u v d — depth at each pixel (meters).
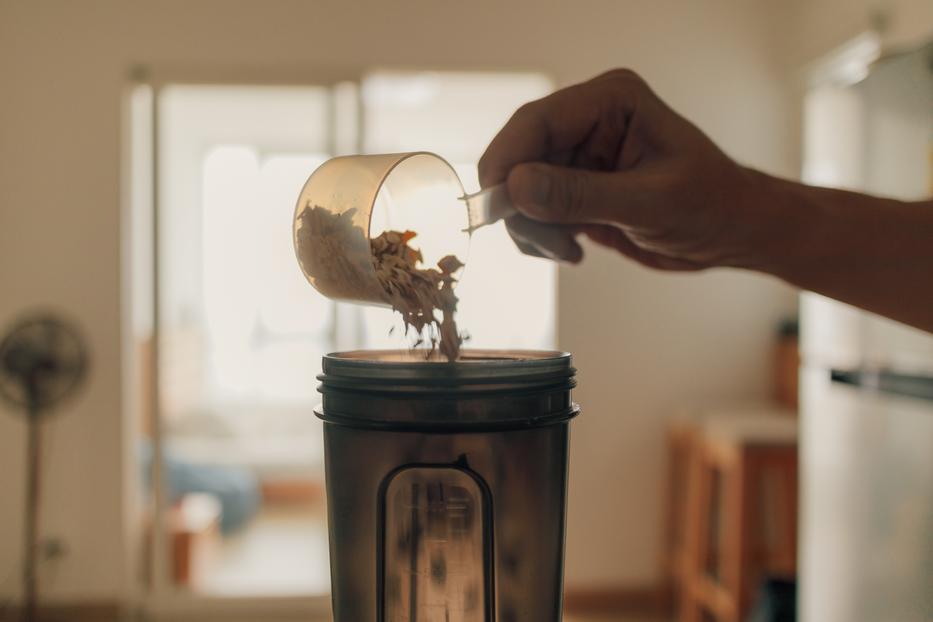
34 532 3.29
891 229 0.81
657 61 3.60
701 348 3.64
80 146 3.48
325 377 0.61
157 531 3.57
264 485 4.95
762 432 2.90
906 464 1.27
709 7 3.60
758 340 3.65
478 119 6.29
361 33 3.52
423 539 0.59
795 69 3.56
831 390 1.58
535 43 3.56
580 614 3.56
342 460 0.60
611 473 3.63
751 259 0.84
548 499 0.60
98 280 3.50
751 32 3.62
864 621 1.42
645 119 0.78
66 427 3.49
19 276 3.48
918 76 1.28
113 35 3.49
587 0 3.57
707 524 3.17
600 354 3.61
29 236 3.48
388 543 0.59
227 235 3.66
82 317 3.50
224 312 3.69
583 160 0.84
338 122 3.57
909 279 0.82
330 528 0.62
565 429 0.61
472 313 4.12
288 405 4.16
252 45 3.50
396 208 0.93
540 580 0.60
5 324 3.48
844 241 0.81
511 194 0.74
